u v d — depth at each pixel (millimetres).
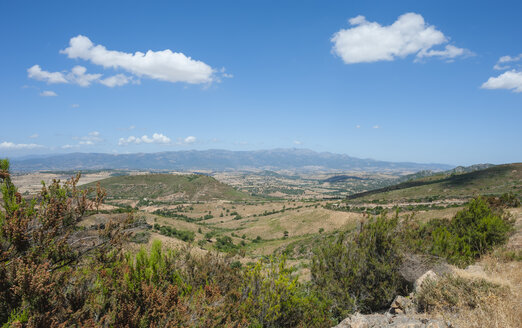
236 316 5523
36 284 3449
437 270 7324
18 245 3850
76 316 3826
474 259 9578
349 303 7574
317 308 7047
